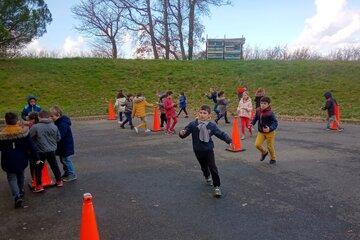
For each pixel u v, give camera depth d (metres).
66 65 29.22
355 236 4.79
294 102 21.09
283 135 12.66
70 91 25.12
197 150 6.48
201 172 8.03
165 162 9.02
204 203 6.09
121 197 6.48
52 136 6.96
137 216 5.61
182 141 11.89
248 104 11.95
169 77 27.34
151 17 38.19
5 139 6.03
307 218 5.39
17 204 6.04
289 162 8.73
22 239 4.93
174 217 5.53
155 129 14.23
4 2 26.31
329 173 7.74
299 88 23.36
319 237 4.78
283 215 5.51
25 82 25.73
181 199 6.30
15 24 27.17
